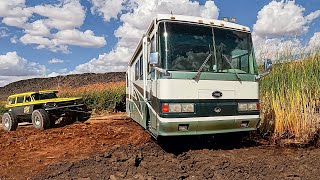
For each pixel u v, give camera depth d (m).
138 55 9.84
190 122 6.40
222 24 7.22
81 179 5.16
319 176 5.12
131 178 5.18
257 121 7.05
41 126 12.77
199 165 6.02
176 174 5.38
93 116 18.80
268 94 8.87
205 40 6.93
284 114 7.91
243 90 6.91
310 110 7.73
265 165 5.80
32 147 9.02
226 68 6.95
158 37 6.66
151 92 7.25
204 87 6.54
